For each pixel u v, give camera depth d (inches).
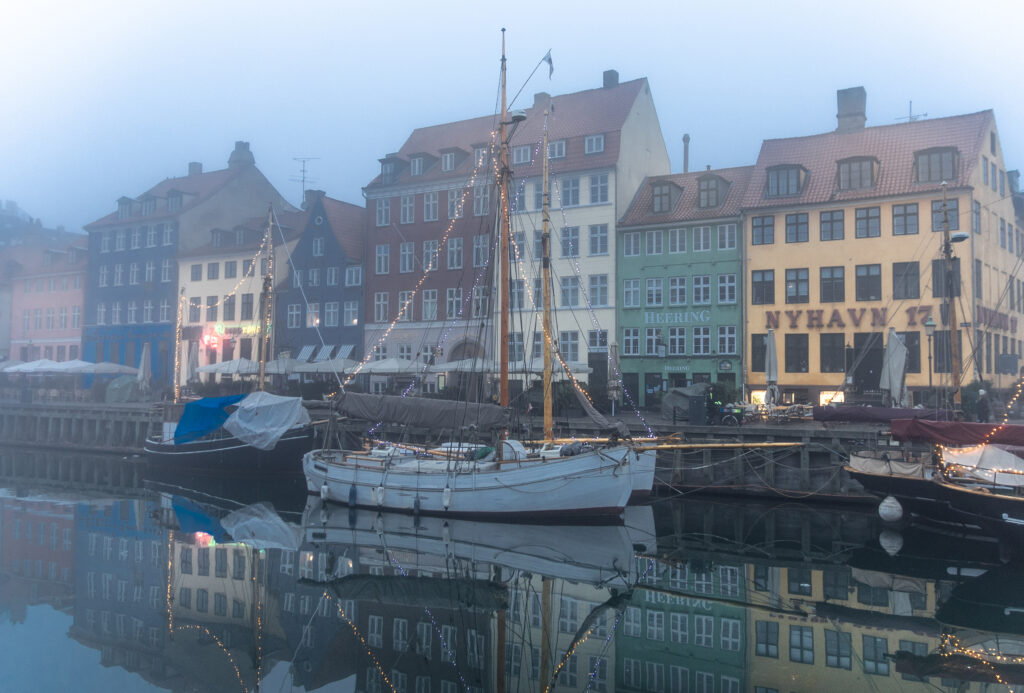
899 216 1473.9
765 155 1688.0
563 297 1772.9
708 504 1021.8
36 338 2733.8
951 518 832.9
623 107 1839.3
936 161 1469.0
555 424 1210.6
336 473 1013.2
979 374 1330.0
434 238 1921.8
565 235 1780.3
